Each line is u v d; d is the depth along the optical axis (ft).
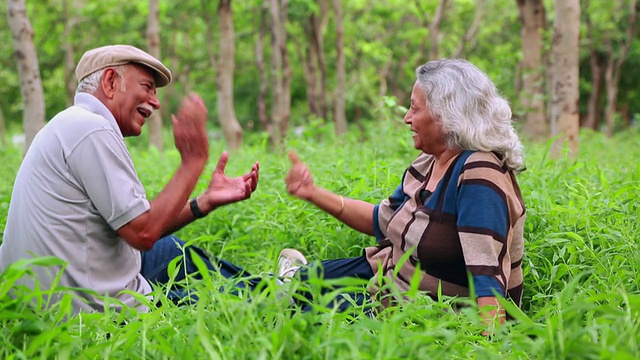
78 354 8.30
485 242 10.84
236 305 8.29
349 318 10.23
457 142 11.28
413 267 11.76
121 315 9.29
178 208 11.02
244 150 35.99
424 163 12.30
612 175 21.03
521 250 11.80
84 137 10.70
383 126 29.71
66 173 10.73
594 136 51.55
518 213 11.42
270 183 21.27
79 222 10.85
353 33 94.27
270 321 8.49
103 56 11.30
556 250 13.71
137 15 88.02
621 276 11.73
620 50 91.71
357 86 102.68
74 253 10.85
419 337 8.04
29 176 10.91
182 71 102.22
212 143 63.21
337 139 32.48
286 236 15.76
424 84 11.47
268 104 119.34
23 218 10.89
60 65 94.58
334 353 7.88
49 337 8.02
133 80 11.43
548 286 12.72
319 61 76.13
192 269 13.10
